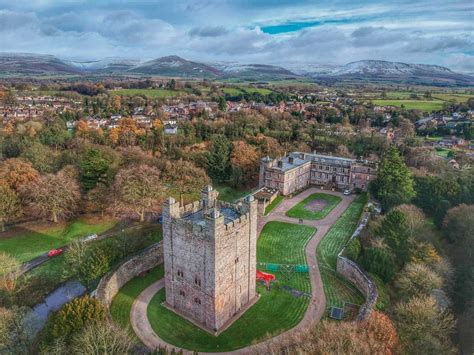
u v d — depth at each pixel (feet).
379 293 228.84
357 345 159.02
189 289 214.48
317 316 225.15
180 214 216.54
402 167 395.96
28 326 211.20
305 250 306.96
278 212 390.42
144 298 238.48
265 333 208.95
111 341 171.94
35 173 364.38
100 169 366.63
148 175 351.67
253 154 497.87
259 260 290.76
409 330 197.88
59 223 341.00
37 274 266.77
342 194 453.17
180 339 203.62
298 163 473.67
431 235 306.35
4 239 312.50
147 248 276.82
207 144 561.02
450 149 563.48
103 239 309.01
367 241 302.04
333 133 638.12
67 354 173.47
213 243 189.98
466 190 371.97
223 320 212.64
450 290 260.21
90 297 204.33
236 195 449.06
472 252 278.46
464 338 225.56
